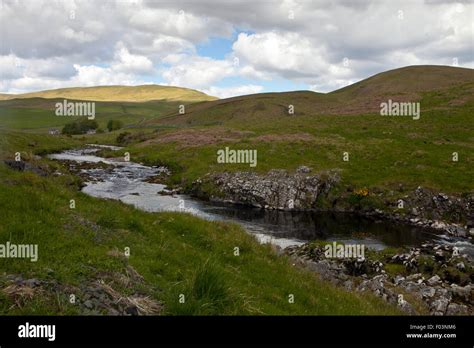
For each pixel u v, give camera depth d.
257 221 38.88
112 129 159.50
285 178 47.25
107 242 12.23
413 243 32.69
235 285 11.88
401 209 40.75
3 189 13.09
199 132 89.94
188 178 52.75
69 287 8.55
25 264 9.07
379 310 14.68
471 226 37.38
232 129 89.19
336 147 58.56
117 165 65.69
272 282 14.09
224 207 43.88
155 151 75.00
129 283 9.67
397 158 51.97
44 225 11.54
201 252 14.92
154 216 17.97
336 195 44.78
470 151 53.47
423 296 19.27
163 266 11.78
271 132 76.56
